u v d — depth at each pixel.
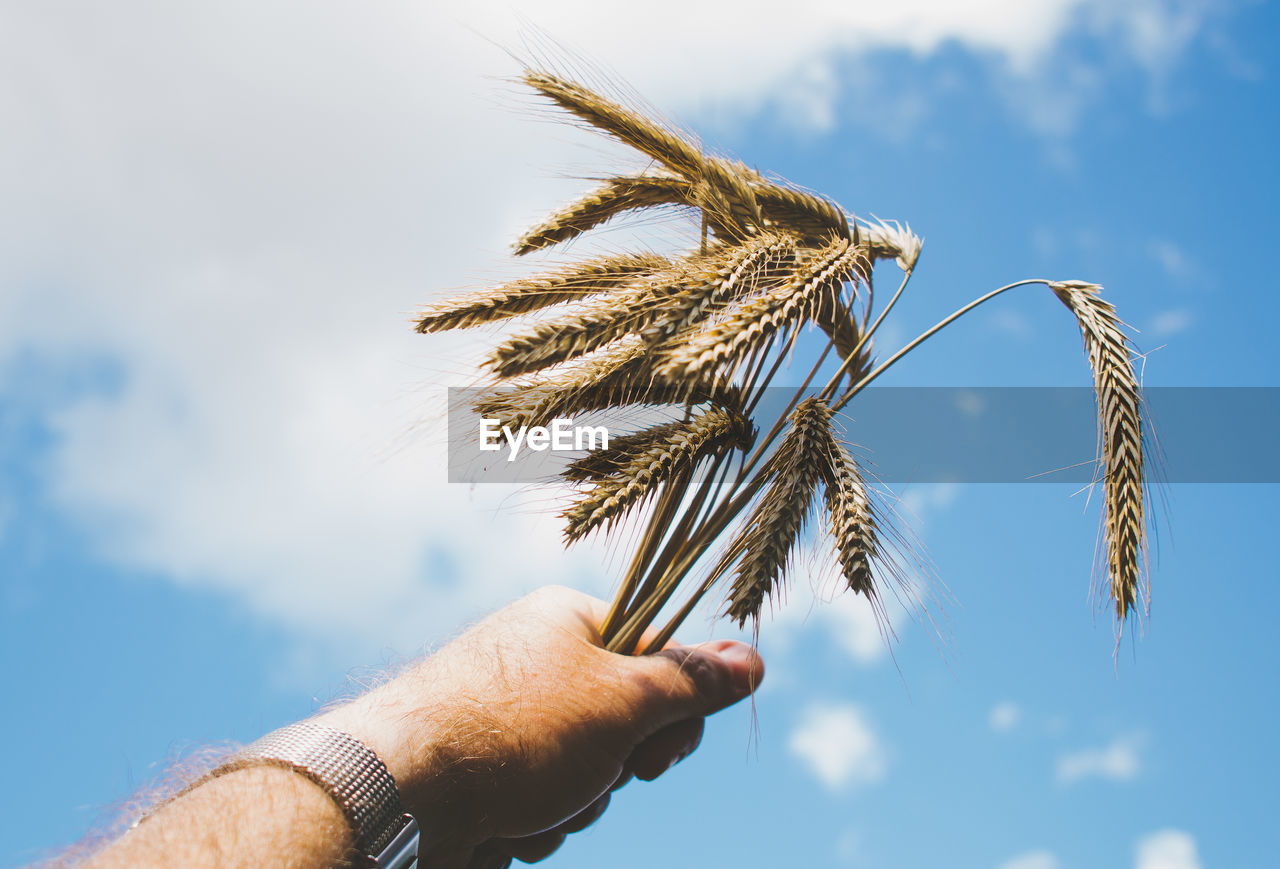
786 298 0.52
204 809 0.45
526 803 0.50
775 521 0.52
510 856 0.53
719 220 0.57
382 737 0.49
